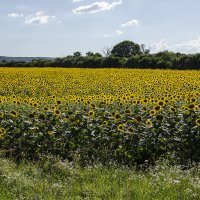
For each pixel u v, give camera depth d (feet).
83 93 80.89
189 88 79.66
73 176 26.68
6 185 24.75
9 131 36.40
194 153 31.78
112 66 224.33
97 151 32.60
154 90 76.07
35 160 32.96
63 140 34.55
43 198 22.61
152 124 32.68
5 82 98.17
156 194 22.82
